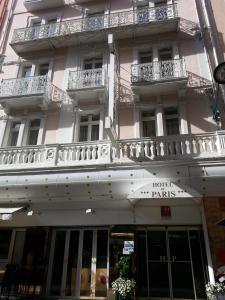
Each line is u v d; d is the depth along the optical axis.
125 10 13.86
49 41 13.23
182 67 10.98
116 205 9.51
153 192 8.32
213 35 11.95
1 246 10.21
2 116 12.33
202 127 10.29
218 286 7.24
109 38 11.35
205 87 10.91
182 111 10.71
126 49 12.74
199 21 12.48
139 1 13.89
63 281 9.39
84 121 11.79
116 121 10.98
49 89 12.16
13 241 10.14
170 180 8.70
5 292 9.15
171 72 11.04
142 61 12.63
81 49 13.28
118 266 8.79
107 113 11.28
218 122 10.05
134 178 8.96
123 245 9.05
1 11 15.81
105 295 8.91
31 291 9.21
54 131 11.54
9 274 9.10
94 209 9.66
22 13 15.41
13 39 13.93
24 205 9.99
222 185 8.57
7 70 13.69
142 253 9.09
